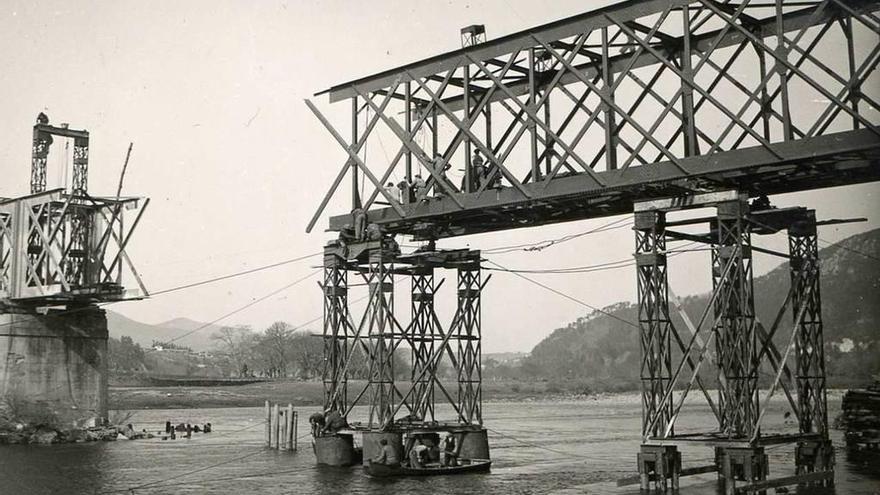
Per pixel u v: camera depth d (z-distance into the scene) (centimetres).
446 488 3522
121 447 5788
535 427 8588
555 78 3253
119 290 5828
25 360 6106
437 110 3984
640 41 3028
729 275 2861
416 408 4112
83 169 6381
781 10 2755
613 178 3067
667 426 2908
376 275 3912
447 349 4062
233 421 9288
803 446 3181
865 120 2555
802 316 3061
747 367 2786
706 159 2858
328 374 4200
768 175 2972
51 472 4353
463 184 3694
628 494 3209
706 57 2891
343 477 3862
